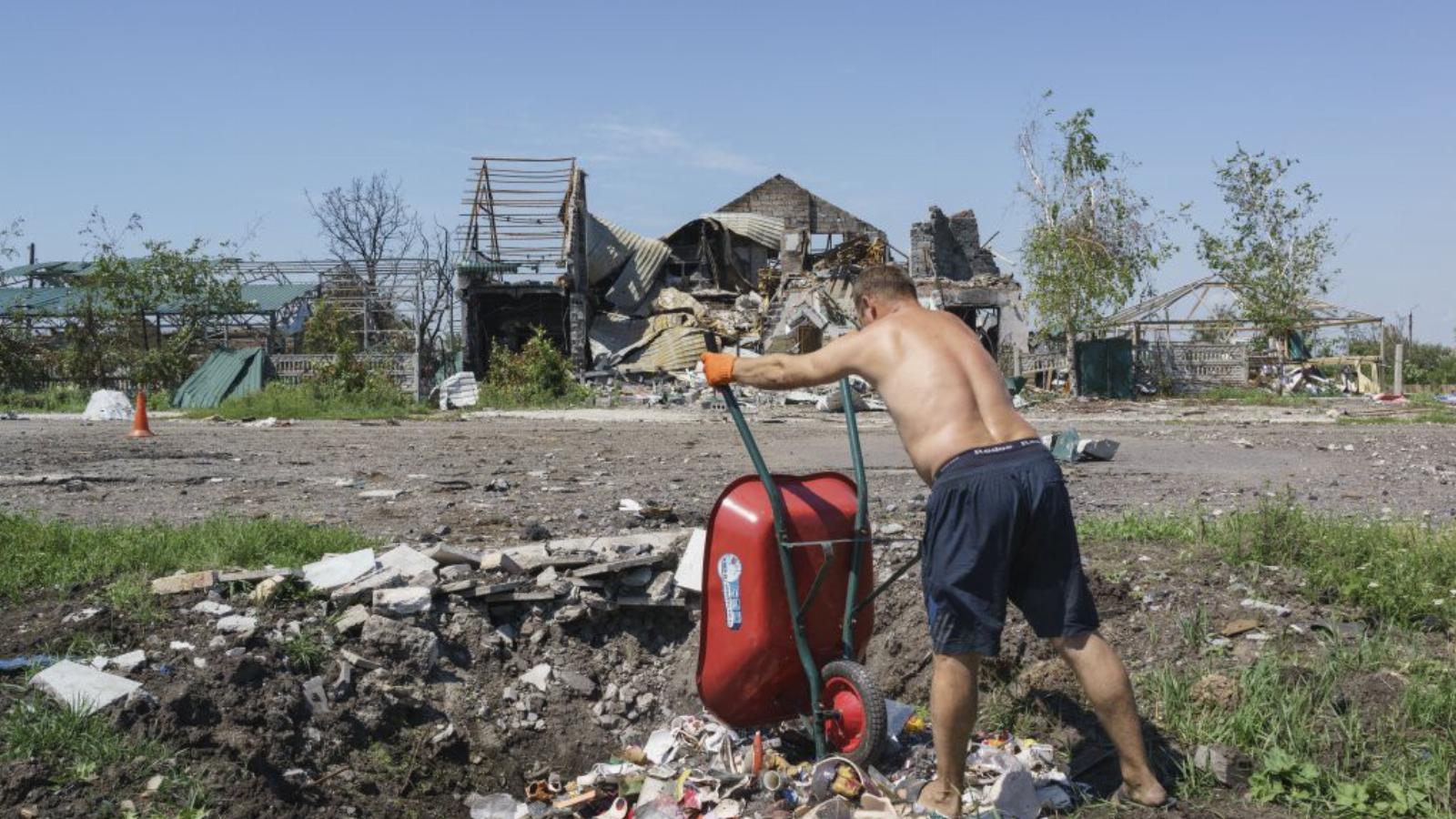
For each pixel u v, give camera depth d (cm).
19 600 507
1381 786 383
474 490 974
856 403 2420
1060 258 3069
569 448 1473
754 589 423
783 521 417
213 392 2750
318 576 532
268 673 449
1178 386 3161
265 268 3538
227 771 389
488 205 3828
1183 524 715
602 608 552
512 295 3634
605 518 792
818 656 427
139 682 427
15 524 621
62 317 3073
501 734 482
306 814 396
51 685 411
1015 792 376
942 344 380
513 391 2745
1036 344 3512
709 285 4484
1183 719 439
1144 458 1347
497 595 536
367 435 1702
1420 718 422
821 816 370
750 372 414
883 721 393
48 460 1202
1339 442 1597
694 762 460
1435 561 588
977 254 4394
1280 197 3381
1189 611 537
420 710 473
